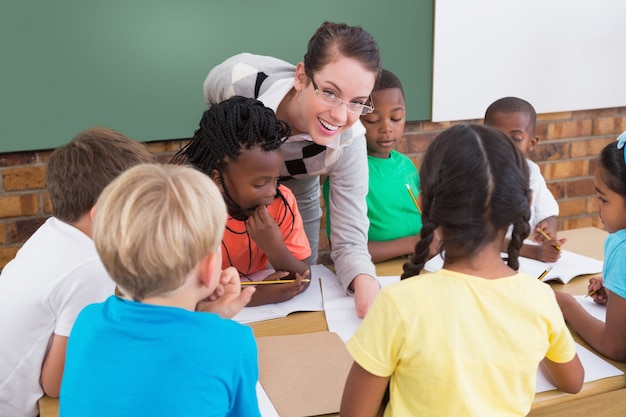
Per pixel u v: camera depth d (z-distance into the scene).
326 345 1.20
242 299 1.10
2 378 1.09
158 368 0.77
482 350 0.83
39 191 2.30
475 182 0.83
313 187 1.82
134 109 2.31
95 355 0.79
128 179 0.79
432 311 0.83
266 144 1.31
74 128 2.26
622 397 1.07
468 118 2.73
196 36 2.30
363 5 2.47
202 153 1.36
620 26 2.85
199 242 0.78
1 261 2.31
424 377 0.84
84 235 1.11
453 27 2.59
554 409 1.03
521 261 1.64
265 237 1.44
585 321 1.25
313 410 1.01
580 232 1.93
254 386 0.85
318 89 1.34
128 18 2.21
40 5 2.11
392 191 1.91
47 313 1.07
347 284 1.47
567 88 2.84
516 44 2.70
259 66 1.69
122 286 0.81
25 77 2.16
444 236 0.87
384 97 1.84
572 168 3.02
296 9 2.39
